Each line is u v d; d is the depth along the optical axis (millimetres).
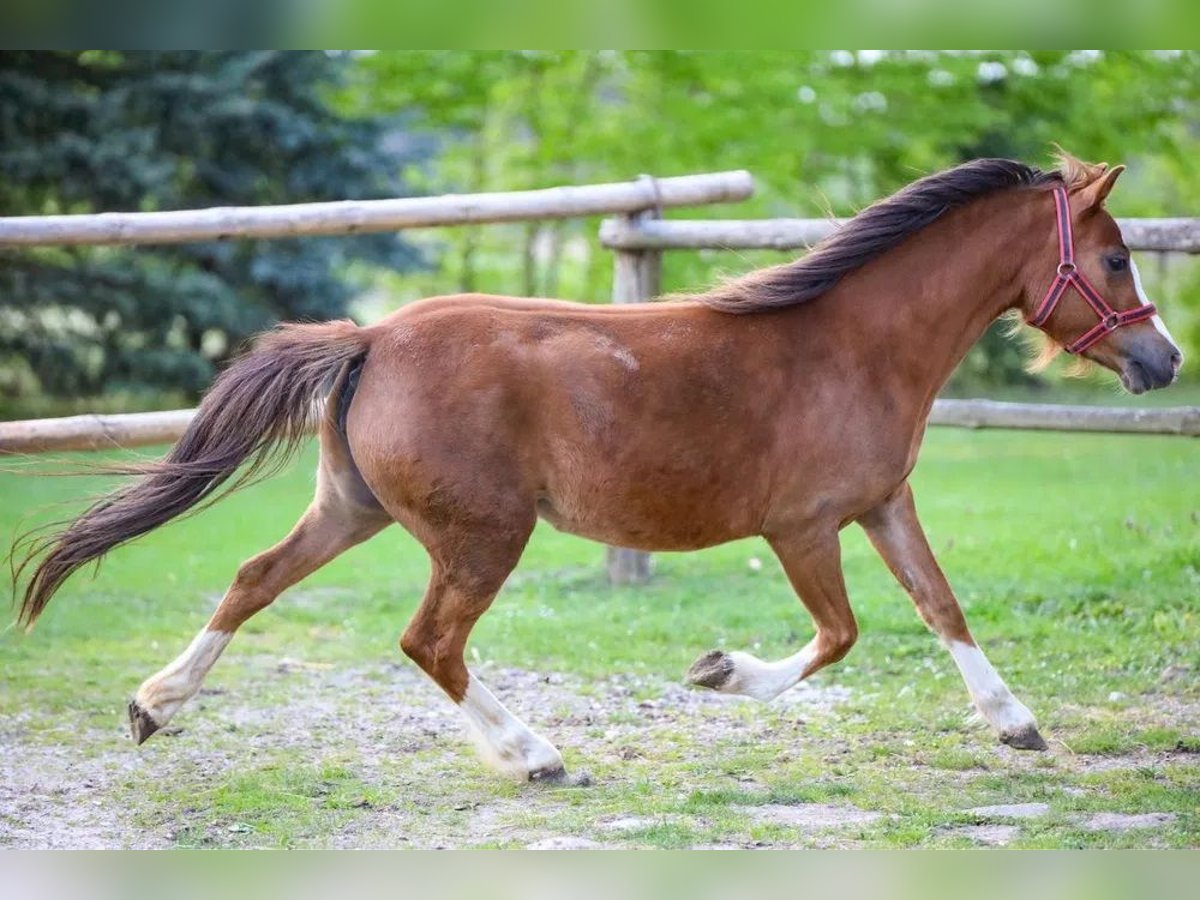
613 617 11977
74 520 7785
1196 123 28578
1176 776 7871
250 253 23578
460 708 7906
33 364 22656
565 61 24984
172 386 23000
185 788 8016
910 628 11125
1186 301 29844
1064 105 25906
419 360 7625
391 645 11344
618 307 8062
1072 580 12148
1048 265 8188
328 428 7859
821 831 7070
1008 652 10492
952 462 20453
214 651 8031
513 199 12258
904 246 8180
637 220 12914
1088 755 8375
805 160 25719
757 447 7824
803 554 7980
